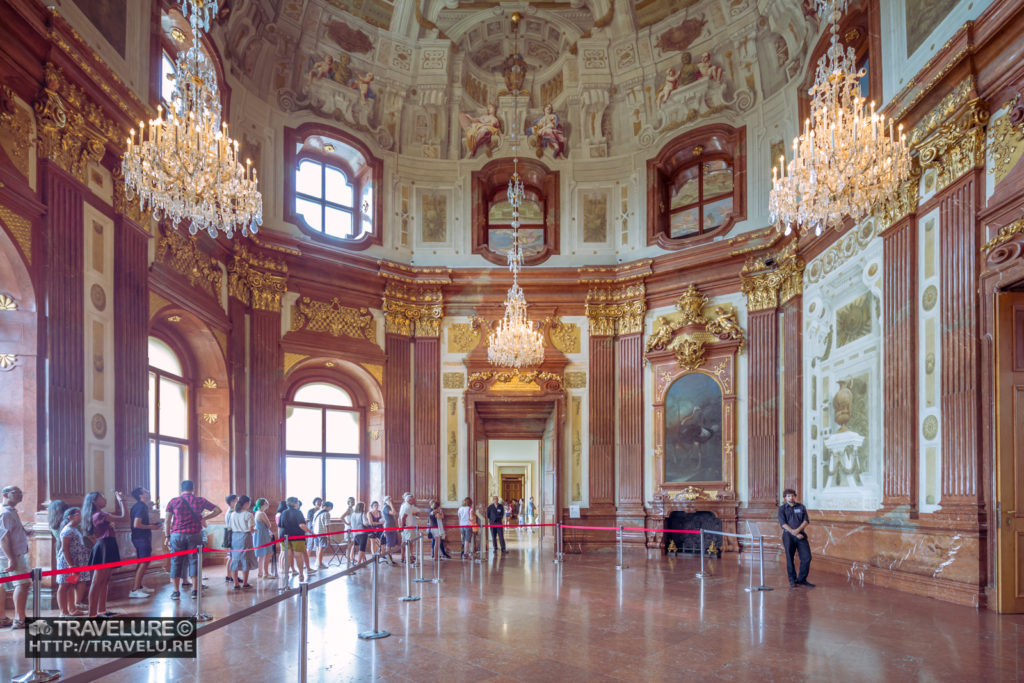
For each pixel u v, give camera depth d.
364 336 15.95
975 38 8.17
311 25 14.75
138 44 10.46
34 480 7.99
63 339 8.44
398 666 5.65
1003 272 7.82
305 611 4.95
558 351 16.75
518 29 16.14
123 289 9.73
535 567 12.48
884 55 10.45
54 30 8.05
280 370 14.41
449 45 16.06
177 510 9.10
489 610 8.06
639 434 16.06
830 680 5.21
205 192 8.49
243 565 9.70
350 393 16.20
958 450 8.43
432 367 16.58
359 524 13.08
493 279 16.64
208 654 6.07
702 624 7.20
